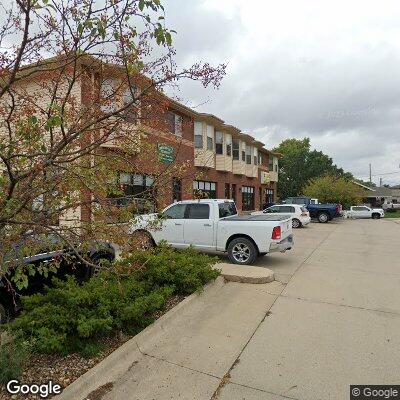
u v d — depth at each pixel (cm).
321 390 312
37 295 434
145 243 328
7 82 247
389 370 345
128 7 235
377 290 623
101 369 330
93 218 305
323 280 696
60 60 271
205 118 2136
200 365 355
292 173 5162
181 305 497
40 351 359
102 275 474
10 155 240
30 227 271
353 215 3184
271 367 351
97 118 273
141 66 263
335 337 420
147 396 304
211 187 2384
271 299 564
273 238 816
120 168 329
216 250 880
